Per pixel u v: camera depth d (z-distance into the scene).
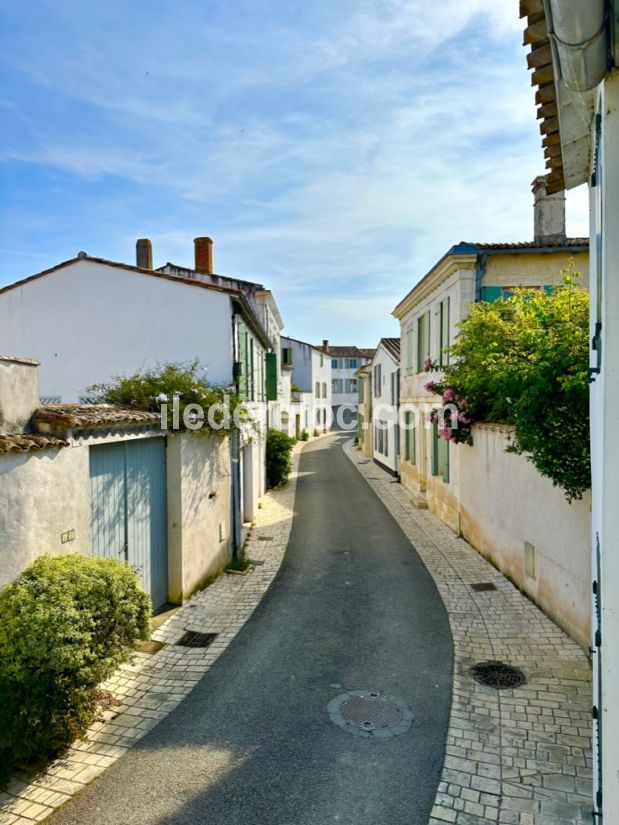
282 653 7.15
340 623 8.11
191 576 9.21
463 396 11.60
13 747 4.67
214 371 12.72
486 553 11.23
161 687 6.31
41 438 5.57
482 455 11.34
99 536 6.99
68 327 13.19
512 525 9.63
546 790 4.61
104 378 13.04
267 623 8.13
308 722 5.59
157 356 12.84
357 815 4.32
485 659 6.93
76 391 13.07
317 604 8.90
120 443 7.52
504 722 5.59
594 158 4.43
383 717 5.68
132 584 5.61
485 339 10.14
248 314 14.21
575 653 7.05
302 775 4.78
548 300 8.87
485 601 8.91
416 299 17.70
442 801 4.47
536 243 13.04
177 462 8.84
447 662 6.86
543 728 5.48
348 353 60.34
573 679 6.42
